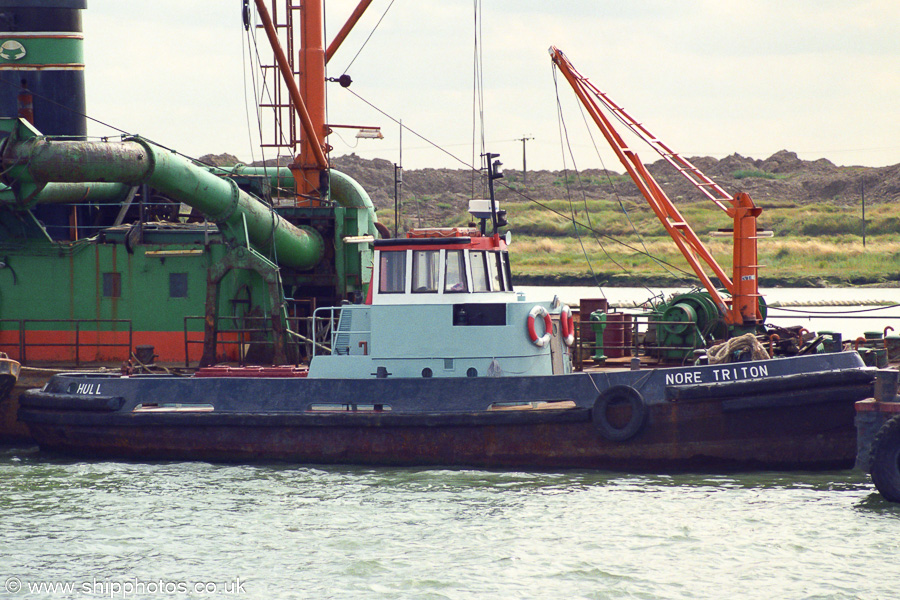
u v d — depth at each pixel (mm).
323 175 102688
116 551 53531
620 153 93375
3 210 85375
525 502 61156
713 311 84875
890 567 50344
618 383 66938
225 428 71000
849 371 63625
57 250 87250
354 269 94188
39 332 88000
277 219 85000
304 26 103625
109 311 87250
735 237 81562
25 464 72625
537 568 50844
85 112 98812
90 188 90688
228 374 73875
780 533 55219
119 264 87000
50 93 95875
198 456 71938
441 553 52969
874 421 60469
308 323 88938
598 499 61531
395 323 69938
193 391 72375
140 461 72875
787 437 65188
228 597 47562
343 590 48344
